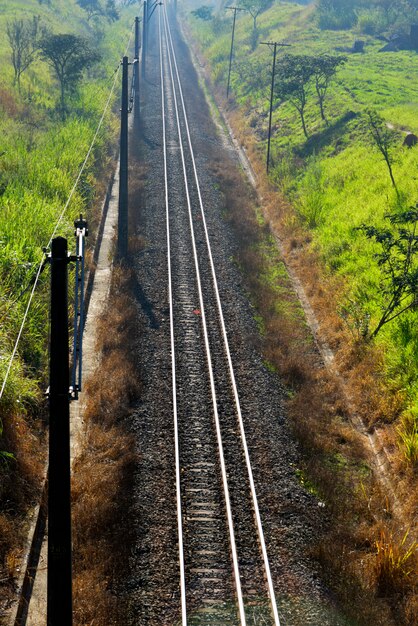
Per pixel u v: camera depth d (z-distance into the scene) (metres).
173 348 20.59
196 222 31.80
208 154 43.22
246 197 37.03
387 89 52.09
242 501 14.79
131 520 13.84
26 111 41.31
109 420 17.17
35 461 15.24
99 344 20.80
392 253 26.33
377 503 15.32
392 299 21.67
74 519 13.69
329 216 32.25
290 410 18.58
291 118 48.94
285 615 11.98
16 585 12.11
